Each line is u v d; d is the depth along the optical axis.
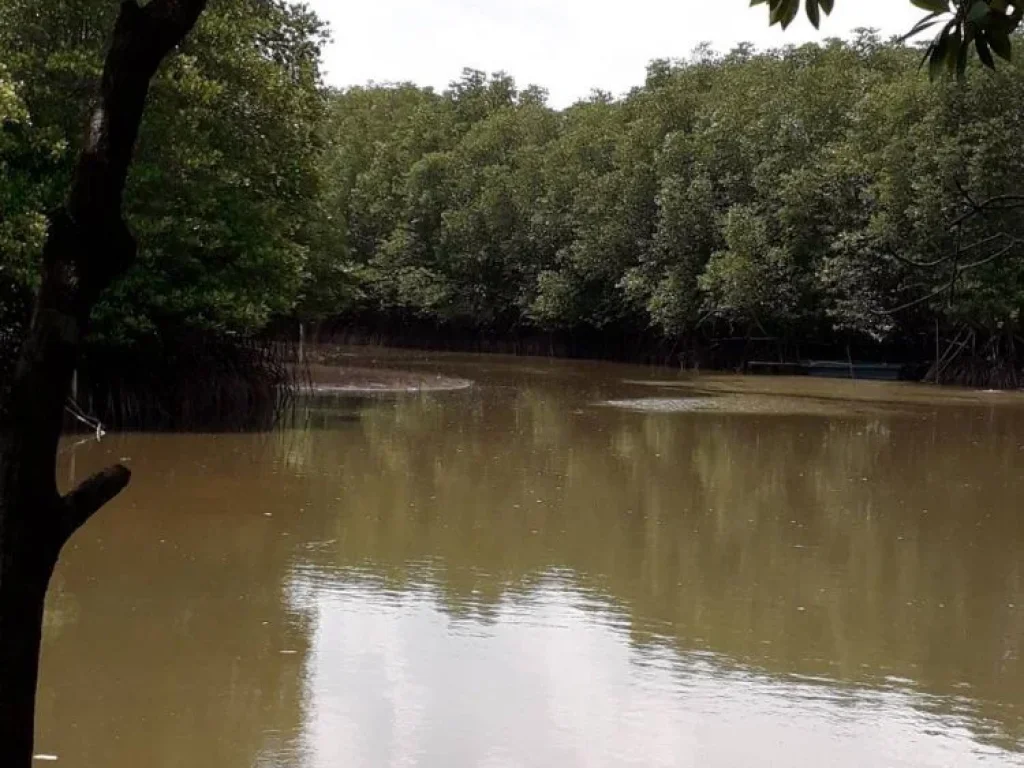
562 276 52.56
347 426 21.95
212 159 18.09
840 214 38.53
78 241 2.53
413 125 63.94
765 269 40.78
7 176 15.97
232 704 7.17
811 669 8.07
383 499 14.30
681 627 9.05
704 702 7.36
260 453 17.70
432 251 60.69
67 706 7.09
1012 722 7.12
